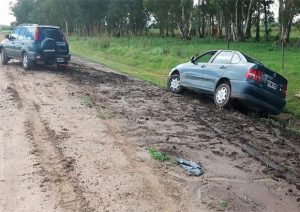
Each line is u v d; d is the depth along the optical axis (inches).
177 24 2394.2
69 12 3097.9
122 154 267.4
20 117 352.5
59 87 515.8
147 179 230.2
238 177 245.3
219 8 2153.1
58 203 199.5
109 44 1357.0
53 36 673.6
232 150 296.8
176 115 396.5
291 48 1462.8
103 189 215.3
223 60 471.8
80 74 668.1
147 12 2812.5
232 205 207.5
